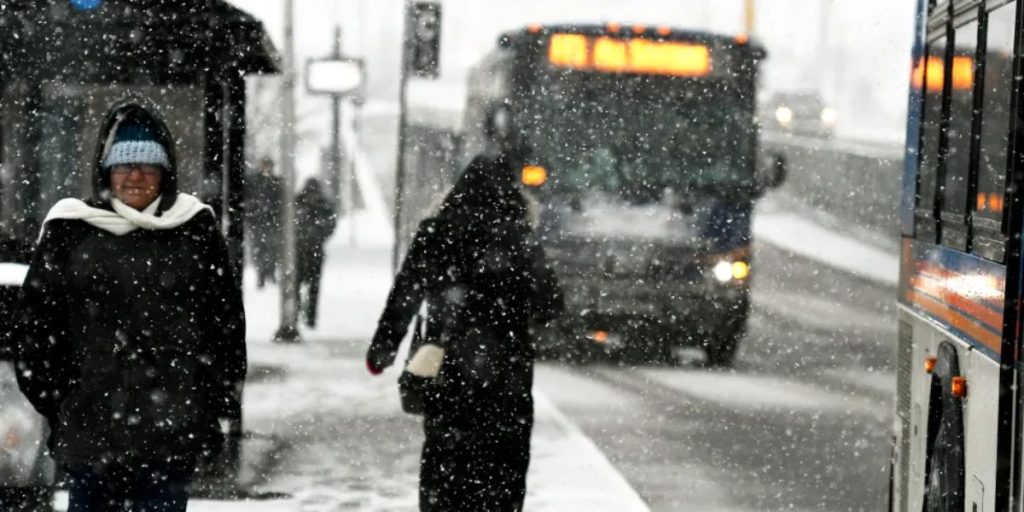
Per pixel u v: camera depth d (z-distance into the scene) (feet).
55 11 82.23
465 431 57.31
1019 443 47.50
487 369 57.11
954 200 58.23
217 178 84.17
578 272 141.59
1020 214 48.34
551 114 143.64
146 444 47.96
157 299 48.24
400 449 91.15
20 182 85.30
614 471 85.05
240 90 85.81
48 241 48.11
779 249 290.35
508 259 57.36
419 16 167.73
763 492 84.33
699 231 142.92
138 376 48.08
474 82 170.30
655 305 142.00
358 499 77.36
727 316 143.13
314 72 161.38
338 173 269.03
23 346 48.42
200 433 48.85
